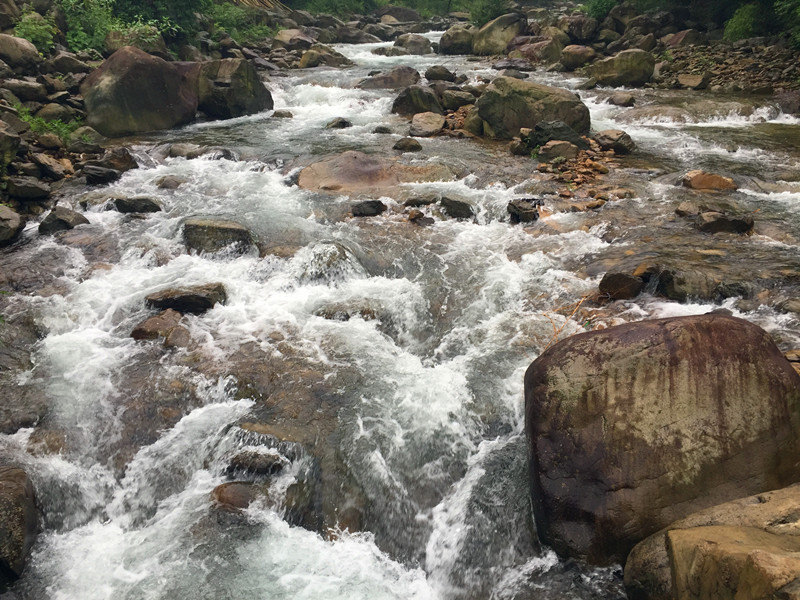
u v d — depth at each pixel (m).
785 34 17.89
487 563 3.93
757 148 10.43
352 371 5.17
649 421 3.70
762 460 3.64
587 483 3.69
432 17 33.06
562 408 3.86
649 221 7.51
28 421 4.71
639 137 11.38
